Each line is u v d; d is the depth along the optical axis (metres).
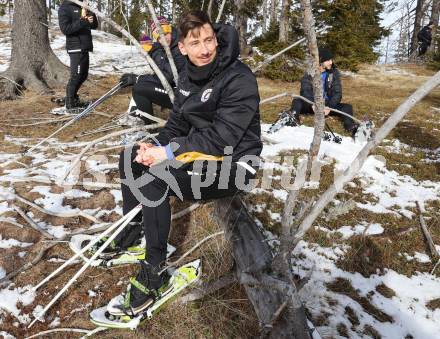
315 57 1.43
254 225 2.38
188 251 2.57
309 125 5.69
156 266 2.09
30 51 7.07
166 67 3.70
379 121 6.17
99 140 2.63
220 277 2.42
